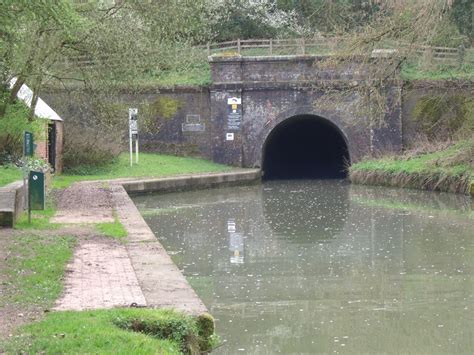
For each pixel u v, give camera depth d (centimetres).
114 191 2491
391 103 3622
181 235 1952
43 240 1353
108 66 2438
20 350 690
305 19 4516
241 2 4447
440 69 3650
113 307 870
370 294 1266
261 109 3734
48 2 1552
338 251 1686
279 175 4297
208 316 843
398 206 2544
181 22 2391
